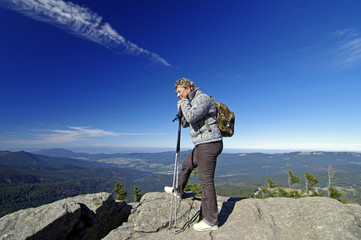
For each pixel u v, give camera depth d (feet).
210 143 10.43
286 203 12.15
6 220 10.18
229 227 10.32
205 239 9.53
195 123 10.87
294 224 9.88
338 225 8.68
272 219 10.75
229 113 11.39
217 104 11.23
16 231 9.41
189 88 11.55
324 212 9.86
